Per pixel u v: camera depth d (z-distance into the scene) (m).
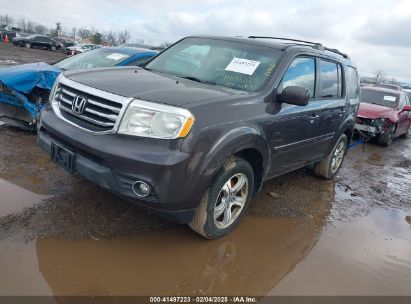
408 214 5.33
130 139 3.16
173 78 4.18
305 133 4.79
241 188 3.90
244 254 3.65
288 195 5.32
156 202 3.15
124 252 3.39
